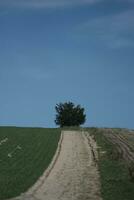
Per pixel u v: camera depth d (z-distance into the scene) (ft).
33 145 276.41
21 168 194.70
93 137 315.58
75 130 367.66
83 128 388.16
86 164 207.31
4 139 301.02
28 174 179.01
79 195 139.74
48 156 234.17
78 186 155.63
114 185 154.92
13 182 159.33
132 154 229.45
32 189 148.36
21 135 323.98
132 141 286.87
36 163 210.38
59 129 376.07
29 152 248.32
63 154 241.76
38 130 361.30
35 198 133.69
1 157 228.63
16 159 222.69
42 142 290.76
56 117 522.06
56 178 171.42
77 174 181.16
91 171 188.34
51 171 188.24
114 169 189.16
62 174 180.86
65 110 520.83
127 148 252.01
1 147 265.54
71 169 193.77
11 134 328.90
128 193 141.59
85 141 296.10
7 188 147.33
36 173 181.98
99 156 230.48
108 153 236.63
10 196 135.23
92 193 143.02
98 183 160.97
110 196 137.39
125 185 154.10
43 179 168.86
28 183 158.30
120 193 141.69
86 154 239.71
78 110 522.06
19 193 140.36
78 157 229.66
